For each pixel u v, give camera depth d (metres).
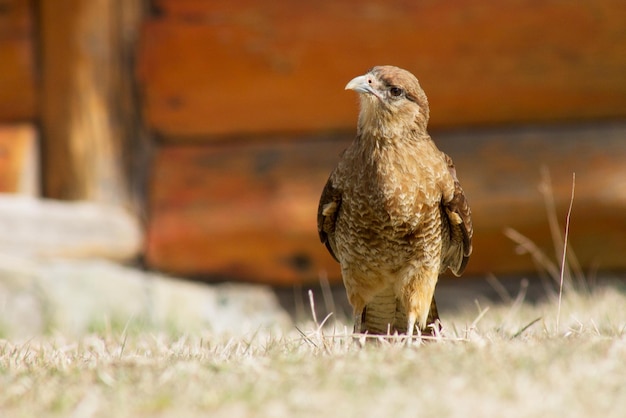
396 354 6.70
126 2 13.37
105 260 13.15
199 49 13.28
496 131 13.05
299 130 13.27
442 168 8.79
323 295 13.19
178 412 5.66
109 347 8.27
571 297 11.28
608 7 12.96
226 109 13.30
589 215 12.72
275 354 7.02
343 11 13.16
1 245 12.72
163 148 13.44
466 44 13.05
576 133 12.98
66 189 13.41
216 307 12.89
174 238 13.15
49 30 13.36
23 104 13.43
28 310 12.15
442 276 13.20
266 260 13.10
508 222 12.76
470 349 6.69
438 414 5.50
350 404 5.69
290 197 13.05
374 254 8.85
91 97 13.34
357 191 8.71
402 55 13.08
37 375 6.66
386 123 8.60
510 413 5.52
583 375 6.07
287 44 13.19
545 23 12.98
